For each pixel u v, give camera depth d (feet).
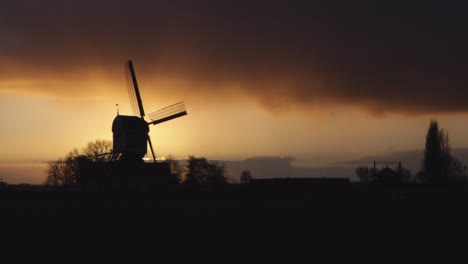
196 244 152.97
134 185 279.08
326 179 301.22
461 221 185.78
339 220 189.78
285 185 290.76
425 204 228.43
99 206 220.64
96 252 143.64
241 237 161.99
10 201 230.27
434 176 357.20
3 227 176.96
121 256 139.33
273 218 194.08
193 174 459.32
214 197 246.68
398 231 169.68
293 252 142.20
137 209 212.64
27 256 138.31
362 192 273.13
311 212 207.41
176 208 216.13
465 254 136.87
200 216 198.80
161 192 254.27
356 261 130.72
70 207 216.95
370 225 179.73
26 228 173.78
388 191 280.51
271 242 154.10
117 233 168.55
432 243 149.59
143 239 159.43
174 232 169.48
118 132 284.61
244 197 248.32
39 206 218.59
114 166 282.56
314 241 155.94
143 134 287.07
